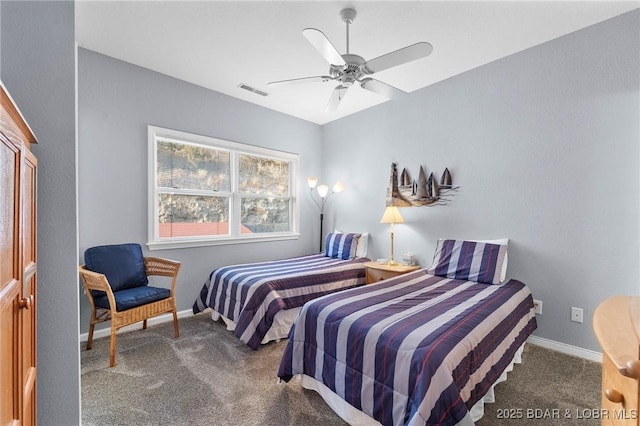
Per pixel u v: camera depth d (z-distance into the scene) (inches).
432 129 133.1
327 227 185.2
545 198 101.4
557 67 98.5
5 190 32.2
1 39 47.5
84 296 103.4
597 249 91.0
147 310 97.5
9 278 33.8
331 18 88.2
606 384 31.0
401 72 122.3
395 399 53.9
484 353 61.4
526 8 83.7
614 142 88.1
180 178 132.0
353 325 65.0
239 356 93.7
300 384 78.4
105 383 78.3
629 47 85.5
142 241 119.1
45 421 51.0
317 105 157.8
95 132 107.5
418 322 64.1
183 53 108.3
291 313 110.3
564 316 97.3
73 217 53.5
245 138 151.1
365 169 163.2
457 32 94.8
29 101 49.4
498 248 104.2
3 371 31.9
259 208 161.9
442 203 129.6
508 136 110.0
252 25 91.8
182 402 71.1
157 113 122.1
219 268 136.9
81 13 86.0
